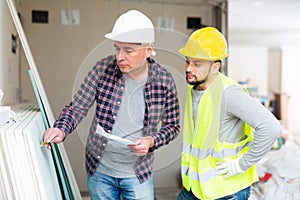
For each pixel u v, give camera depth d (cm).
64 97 353
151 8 364
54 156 190
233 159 172
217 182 173
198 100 174
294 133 694
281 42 753
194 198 188
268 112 160
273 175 317
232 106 162
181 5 369
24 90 335
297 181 307
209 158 175
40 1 346
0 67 216
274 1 390
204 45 163
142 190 186
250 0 384
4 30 232
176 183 275
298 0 385
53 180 175
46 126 197
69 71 353
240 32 681
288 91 785
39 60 349
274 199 275
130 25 158
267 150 161
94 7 354
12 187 139
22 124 154
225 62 357
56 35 350
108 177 185
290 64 780
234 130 173
